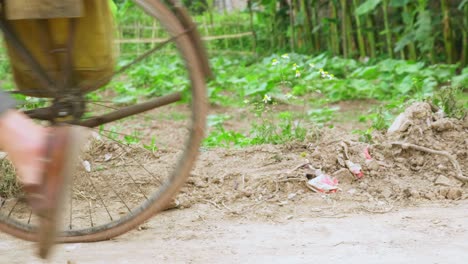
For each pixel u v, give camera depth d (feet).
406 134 19.04
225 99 34.22
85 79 11.57
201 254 13.44
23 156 8.14
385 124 21.90
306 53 46.80
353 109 31.48
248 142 21.50
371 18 41.52
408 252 13.20
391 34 40.73
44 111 11.09
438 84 33.99
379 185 17.22
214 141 23.09
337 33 44.91
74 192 17.07
